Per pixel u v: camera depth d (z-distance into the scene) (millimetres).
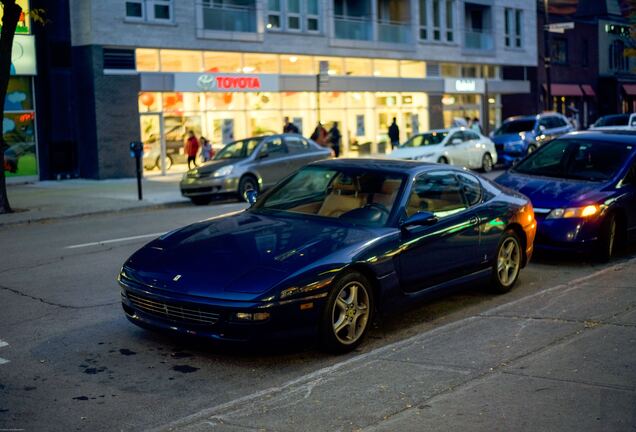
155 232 13641
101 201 19516
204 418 4664
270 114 31891
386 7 38750
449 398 4773
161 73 27766
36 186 24703
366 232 6672
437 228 7242
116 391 5504
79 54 26625
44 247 12172
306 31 33094
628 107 56594
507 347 5859
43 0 25922
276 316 5781
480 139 26844
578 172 10594
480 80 43000
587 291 7668
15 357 6328
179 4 28250
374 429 4336
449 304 7992
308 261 6082
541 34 49219
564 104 51594
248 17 30734
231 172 18688
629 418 4332
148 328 6273
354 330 6363
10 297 8508
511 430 4238
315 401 4863
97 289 8805
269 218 7121
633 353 5543
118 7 26562
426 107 39906
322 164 7910
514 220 8258
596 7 54875
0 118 17312
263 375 5844
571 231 9672
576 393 4762
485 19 44531
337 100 35000
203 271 6078
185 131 28938
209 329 5859
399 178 7328
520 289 8617
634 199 10258
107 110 26578
